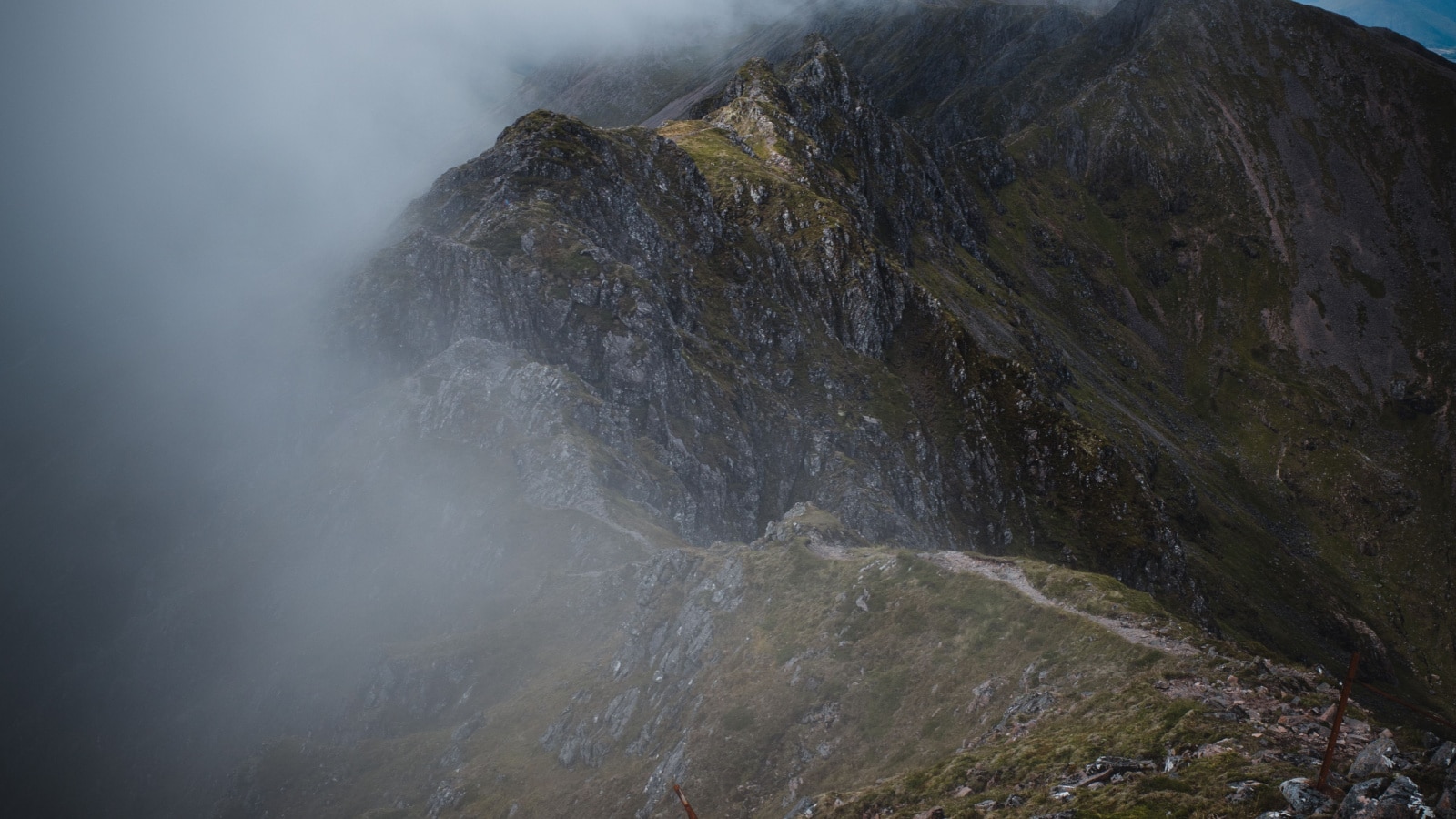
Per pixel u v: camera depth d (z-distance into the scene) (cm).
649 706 7775
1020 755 4303
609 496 12950
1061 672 5159
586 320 17012
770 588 7844
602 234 19988
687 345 18800
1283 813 2852
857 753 5725
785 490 17900
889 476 19038
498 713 9706
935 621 6366
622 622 10244
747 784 6019
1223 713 3859
